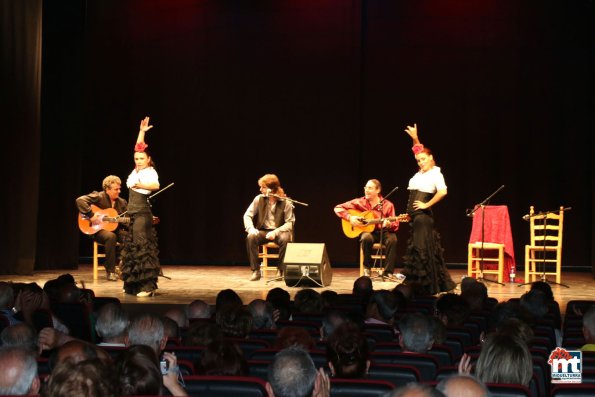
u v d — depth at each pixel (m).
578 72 12.33
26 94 10.94
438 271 8.51
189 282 9.84
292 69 12.67
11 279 10.37
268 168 12.71
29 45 10.94
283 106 12.69
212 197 12.78
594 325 4.29
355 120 12.57
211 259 12.77
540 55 12.38
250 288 9.16
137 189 8.45
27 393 2.56
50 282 6.41
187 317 4.96
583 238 12.39
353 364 3.25
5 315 4.81
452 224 12.49
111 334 3.87
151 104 12.81
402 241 12.59
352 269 12.12
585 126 12.31
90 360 2.22
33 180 10.98
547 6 12.36
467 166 12.48
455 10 12.47
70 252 11.95
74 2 12.08
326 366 3.55
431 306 6.23
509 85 12.42
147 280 8.35
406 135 12.52
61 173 12.00
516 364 3.04
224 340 3.28
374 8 12.56
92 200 10.54
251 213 10.34
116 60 12.84
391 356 3.54
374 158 12.57
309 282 9.39
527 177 12.41
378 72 12.55
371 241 10.45
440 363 3.82
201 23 12.77
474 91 12.45
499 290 9.30
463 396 2.21
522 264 12.42
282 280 10.06
